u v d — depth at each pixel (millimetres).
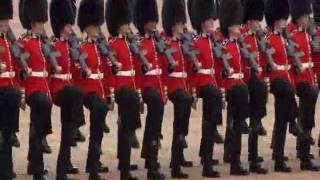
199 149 70375
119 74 57438
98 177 57344
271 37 63281
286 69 62562
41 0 56406
